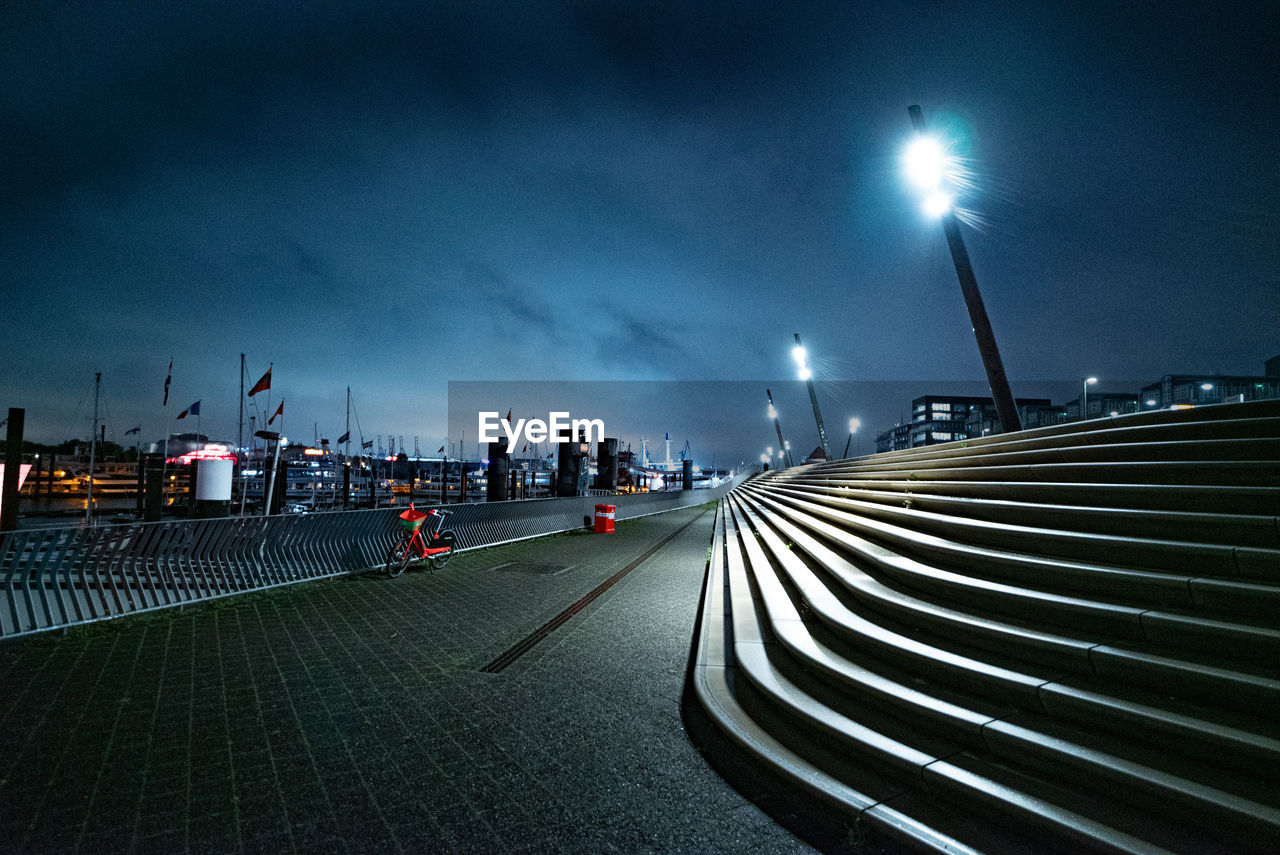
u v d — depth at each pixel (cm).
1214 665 313
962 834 283
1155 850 245
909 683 402
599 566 1183
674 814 315
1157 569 399
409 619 725
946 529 593
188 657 560
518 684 509
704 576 1084
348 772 353
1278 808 243
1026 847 271
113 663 538
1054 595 413
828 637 518
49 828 289
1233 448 489
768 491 2650
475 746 392
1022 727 330
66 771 345
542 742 400
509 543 1534
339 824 299
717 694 473
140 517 3603
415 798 326
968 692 379
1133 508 485
